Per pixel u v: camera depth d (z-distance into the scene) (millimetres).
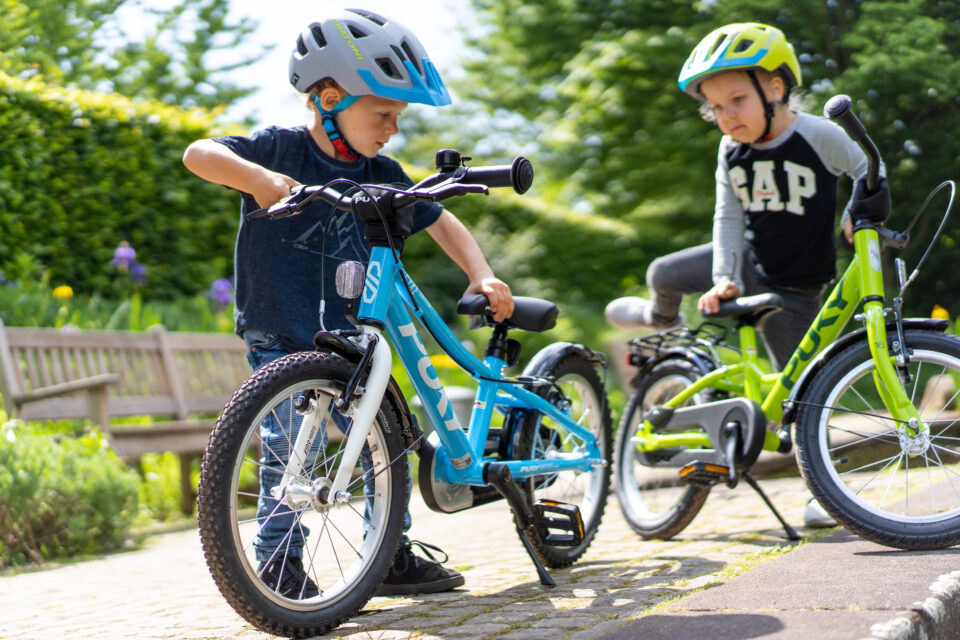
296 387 2176
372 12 2645
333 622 2217
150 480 6137
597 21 15922
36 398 5223
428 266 11227
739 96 3355
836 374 2861
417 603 2584
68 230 8219
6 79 8172
